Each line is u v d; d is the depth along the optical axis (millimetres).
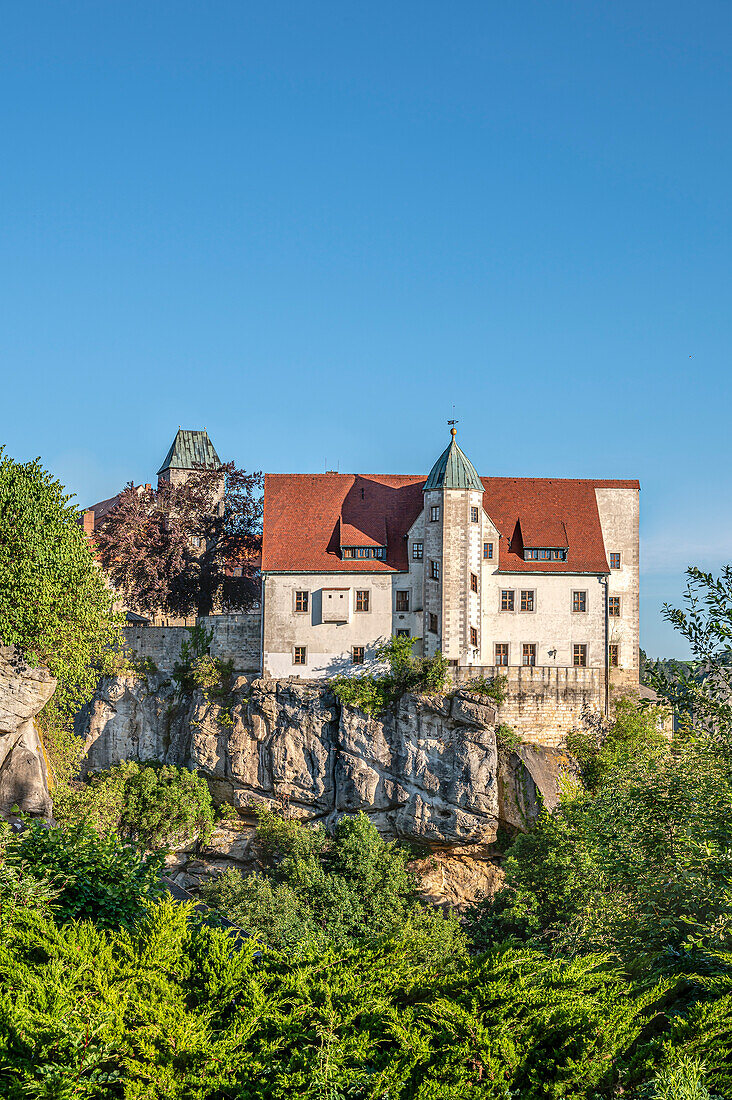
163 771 63469
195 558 77312
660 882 23016
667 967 16594
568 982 14742
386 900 52531
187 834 60219
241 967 14961
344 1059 12883
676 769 25906
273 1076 12805
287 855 57844
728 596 23078
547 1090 12781
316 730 62000
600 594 65875
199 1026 13305
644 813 25625
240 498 78438
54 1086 11727
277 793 61656
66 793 56156
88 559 49812
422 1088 12258
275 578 65062
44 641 47562
